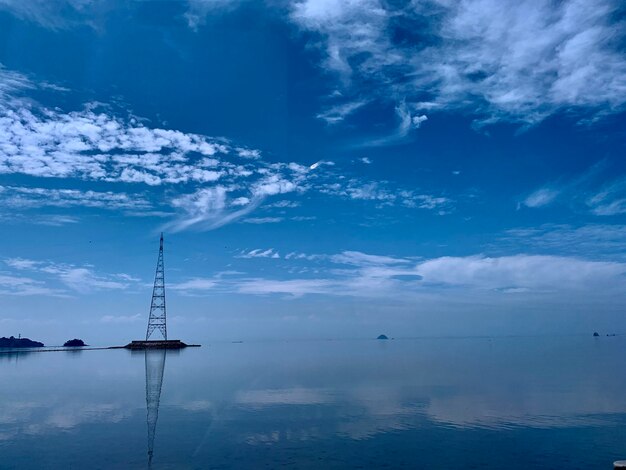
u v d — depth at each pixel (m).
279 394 49.81
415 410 39.12
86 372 78.31
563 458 25.56
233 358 118.75
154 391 53.09
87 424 34.91
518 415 36.50
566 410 38.31
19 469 24.45
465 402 42.66
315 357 120.94
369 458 25.88
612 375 63.66
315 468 24.30
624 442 28.33
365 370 77.12
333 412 38.81
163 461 25.62
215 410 40.44
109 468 24.62
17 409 41.69
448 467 24.36
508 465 24.62
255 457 26.22
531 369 74.69
